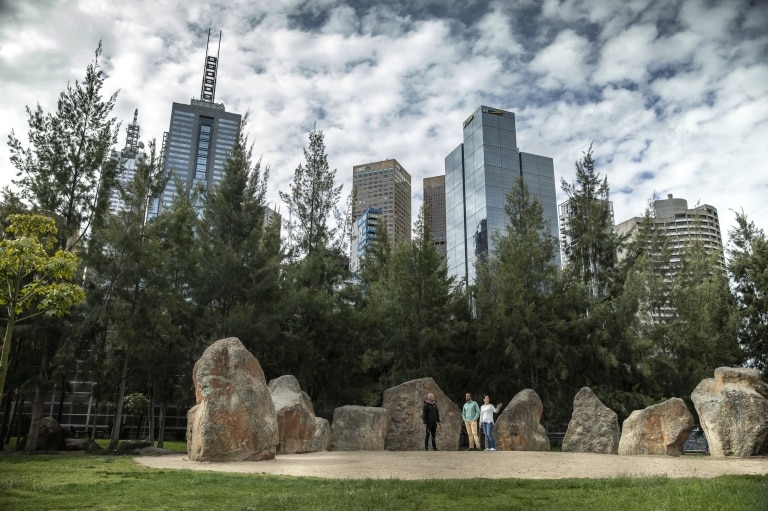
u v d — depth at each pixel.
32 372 23.88
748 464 14.62
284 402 19.36
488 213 91.06
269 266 29.97
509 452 18.66
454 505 7.86
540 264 34.34
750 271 37.66
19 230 17.38
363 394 31.16
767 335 36.44
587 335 32.94
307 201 35.84
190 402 27.61
